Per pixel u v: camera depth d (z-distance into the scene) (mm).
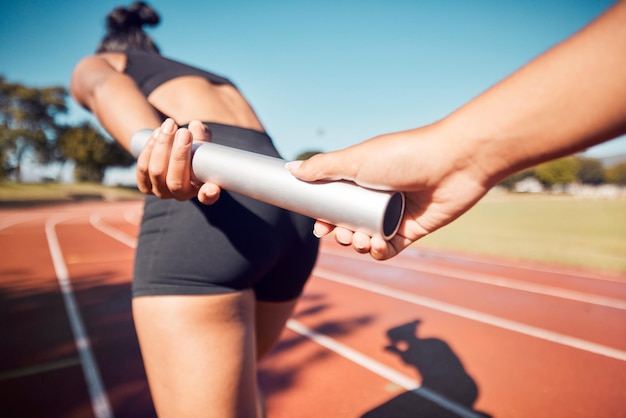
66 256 8625
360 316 4605
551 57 478
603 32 436
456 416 2545
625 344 3885
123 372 2992
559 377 3133
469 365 3322
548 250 10539
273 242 1033
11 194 32125
